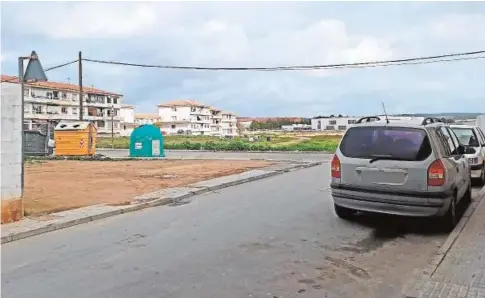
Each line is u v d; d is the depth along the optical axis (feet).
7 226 26.78
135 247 22.95
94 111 326.44
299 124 435.53
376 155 26.40
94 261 20.58
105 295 16.37
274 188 45.60
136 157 97.66
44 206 34.06
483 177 46.14
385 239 24.49
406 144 25.86
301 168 70.03
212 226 27.68
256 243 23.54
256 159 91.56
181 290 16.81
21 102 28.63
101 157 94.99
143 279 18.04
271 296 16.25
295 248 22.62
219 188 46.03
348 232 25.98
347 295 16.43
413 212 25.22
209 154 115.44
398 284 17.62
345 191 27.30
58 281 17.93
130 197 38.81
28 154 97.25
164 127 417.90
